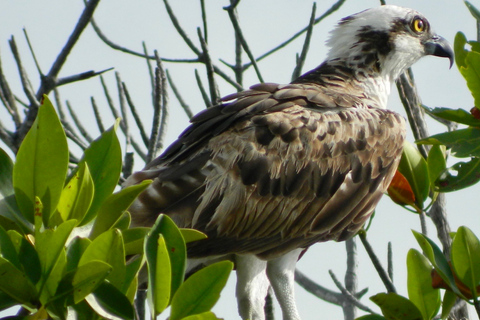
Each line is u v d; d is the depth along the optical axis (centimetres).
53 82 958
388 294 844
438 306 842
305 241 1134
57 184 642
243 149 1093
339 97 1198
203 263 1134
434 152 986
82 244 638
